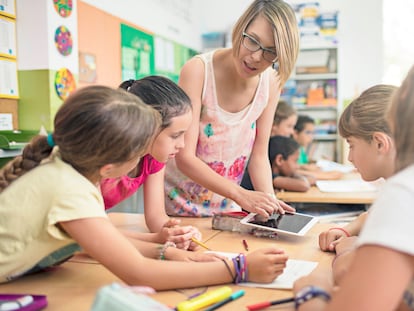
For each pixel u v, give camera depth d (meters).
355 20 4.46
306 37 4.32
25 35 2.02
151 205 1.36
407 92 0.58
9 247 0.86
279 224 1.30
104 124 0.80
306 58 4.37
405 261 0.53
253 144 1.68
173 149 1.16
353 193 2.34
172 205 1.65
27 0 2.00
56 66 2.06
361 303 0.53
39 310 0.77
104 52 2.67
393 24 4.52
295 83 4.42
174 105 1.12
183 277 0.86
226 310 0.76
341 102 4.50
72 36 2.19
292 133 3.08
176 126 1.13
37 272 0.97
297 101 4.42
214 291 0.81
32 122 2.04
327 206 2.43
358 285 0.54
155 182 1.37
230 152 1.61
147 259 0.87
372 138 0.97
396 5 4.49
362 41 4.47
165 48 3.62
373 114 0.97
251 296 0.82
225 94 1.51
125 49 2.93
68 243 0.88
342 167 3.30
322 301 0.67
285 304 0.78
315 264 1.01
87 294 0.85
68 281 0.92
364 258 0.55
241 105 1.55
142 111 0.86
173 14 3.82
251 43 1.31
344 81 4.53
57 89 2.07
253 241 1.24
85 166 0.86
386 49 4.56
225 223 1.37
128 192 1.31
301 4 4.29
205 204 1.66
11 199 0.86
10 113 1.99
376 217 0.56
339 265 0.83
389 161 0.95
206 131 1.56
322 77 4.34
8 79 1.98
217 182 1.42
